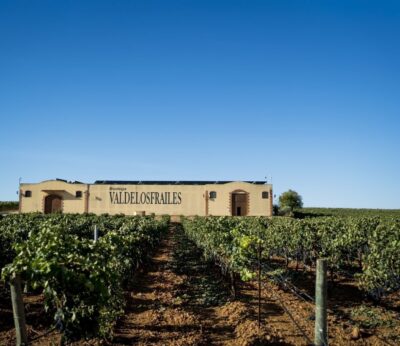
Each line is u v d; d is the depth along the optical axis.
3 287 11.27
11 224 18.70
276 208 60.91
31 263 5.59
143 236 15.99
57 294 5.95
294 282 13.88
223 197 54.91
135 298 11.27
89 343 7.49
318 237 15.11
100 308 6.28
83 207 54.34
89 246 7.16
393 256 10.59
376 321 9.40
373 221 21.73
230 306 10.46
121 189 54.81
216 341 8.13
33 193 54.56
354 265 16.36
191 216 53.47
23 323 5.49
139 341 7.89
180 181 61.25
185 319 9.37
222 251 13.73
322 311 5.74
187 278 14.41
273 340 7.93
